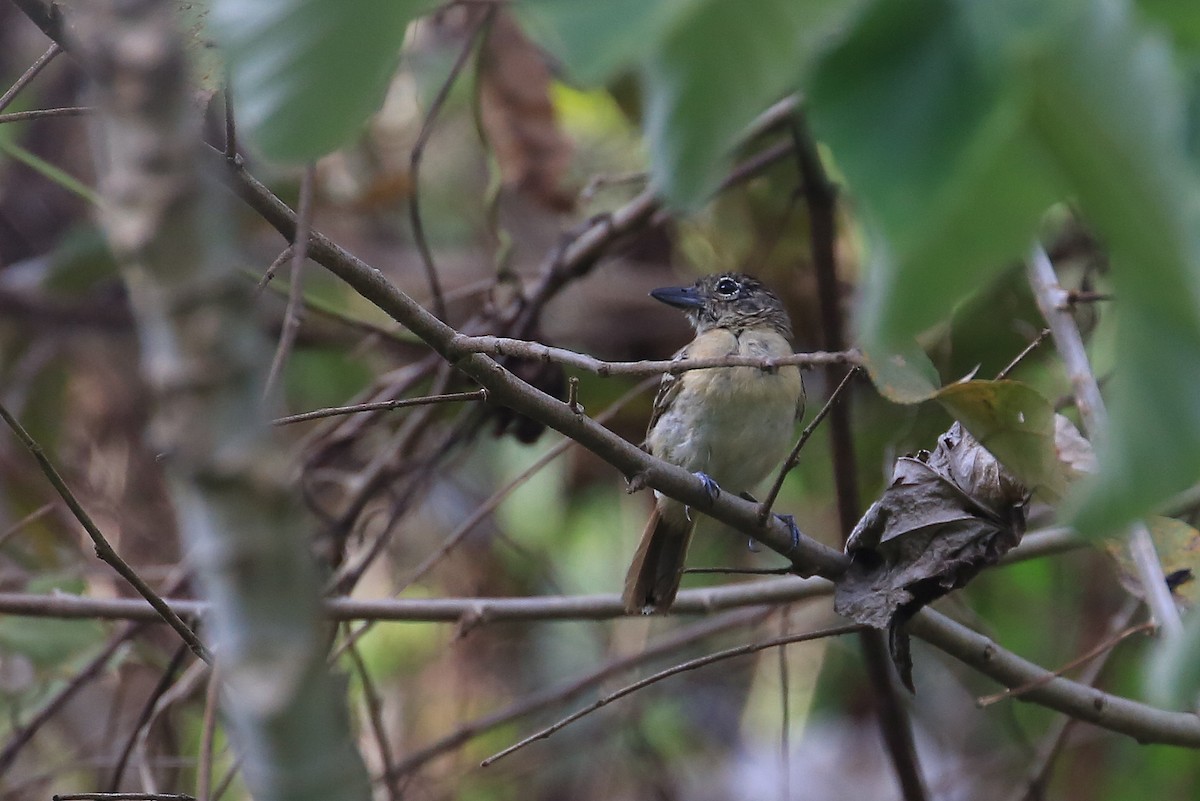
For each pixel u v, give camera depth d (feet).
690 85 8.62
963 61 8.33
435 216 51.62
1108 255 8.92
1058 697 27.86
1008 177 8.28
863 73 8.45
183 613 31.37
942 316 8.54
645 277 49.70
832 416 34.63
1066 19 8.23
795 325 46.11
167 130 10.05
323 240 20.44
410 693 49.19
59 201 50.08
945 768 48.93
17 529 33.12
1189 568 26.84
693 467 36.32
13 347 48.26
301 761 10.92
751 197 44.34
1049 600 45.96
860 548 25.50
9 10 46.52
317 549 38.01
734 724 51.70
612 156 48.91
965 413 22.02
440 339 21.44
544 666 50.52
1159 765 44.42
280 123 9.23
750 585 32.91
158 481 47.19
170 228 10.09
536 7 8.60
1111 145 8.13
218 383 10.32
